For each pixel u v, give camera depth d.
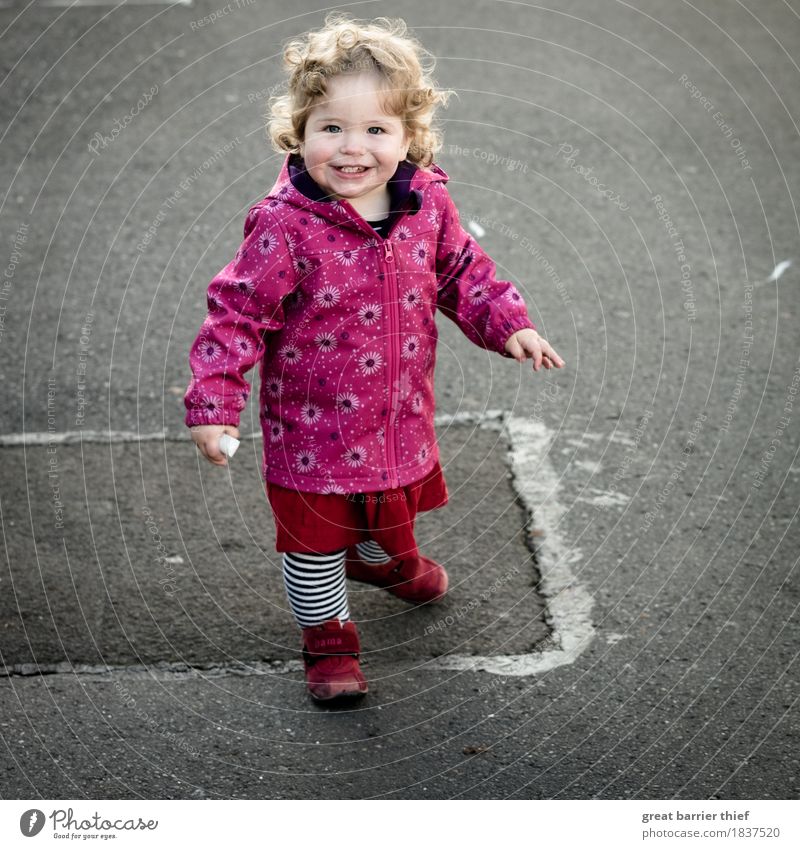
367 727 2.90
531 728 2.89
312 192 2.70
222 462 2.69
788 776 2.74
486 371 4.48
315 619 2.95
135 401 4.32
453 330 4.76
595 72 7.20
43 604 3.30
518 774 2.75
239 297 2.69
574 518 3.67
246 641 3.19
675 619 3.25
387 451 2.84
